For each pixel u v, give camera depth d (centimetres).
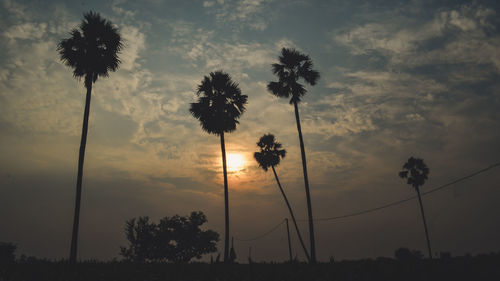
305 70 2934
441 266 1466
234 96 2844
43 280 1481
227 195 2498
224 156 2614
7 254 3228
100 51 2134
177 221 4759
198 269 1977
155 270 1886
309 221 2327
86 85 2091
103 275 1623
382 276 1422
